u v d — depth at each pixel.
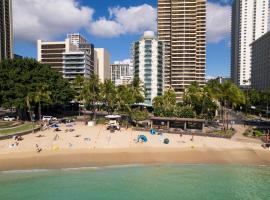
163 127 104.62
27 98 108.62
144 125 110.56
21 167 59.06
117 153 69.06
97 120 123.12
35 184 51.66
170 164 63.66
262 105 177.12
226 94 113.88
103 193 48.84
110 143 77.81
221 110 149.25
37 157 64.69
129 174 57.53
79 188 50.50
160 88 193.12
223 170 60.62
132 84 137.50
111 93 144.00
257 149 73.94
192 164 64.00
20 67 127.69
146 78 190.62
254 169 61.41
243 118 154.25
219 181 54.81
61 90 133.25
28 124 108.00
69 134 90.56
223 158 67.69
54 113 151.50
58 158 64.56
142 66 191.25
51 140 80.38
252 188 51.69
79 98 148.12
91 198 46.97
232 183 53.94
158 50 190.75
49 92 117.12
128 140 82.12
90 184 52.28
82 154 67.62
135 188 51.16
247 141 83.12
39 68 133.75
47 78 131.12
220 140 84.00
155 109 128.25
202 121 101.38
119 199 46.94
